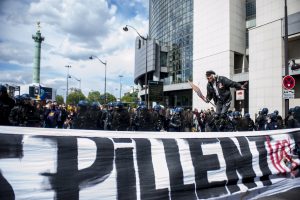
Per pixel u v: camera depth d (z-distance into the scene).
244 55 34.97
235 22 34.09
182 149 3.60
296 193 4.35
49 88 34.88
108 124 10.51
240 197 3.94
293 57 22.97
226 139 4.05
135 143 3.29
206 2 37.44
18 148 2.66
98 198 2.94
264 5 25.50
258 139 4.42
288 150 4.71
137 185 3.18
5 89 7.74
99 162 3.02
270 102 23.67
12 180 2.59
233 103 30.64
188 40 50.28
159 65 59.69
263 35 24.52
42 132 2.81
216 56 35.41
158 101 21.98
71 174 2.85
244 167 4.12
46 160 2.76
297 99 22.45
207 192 3.67
